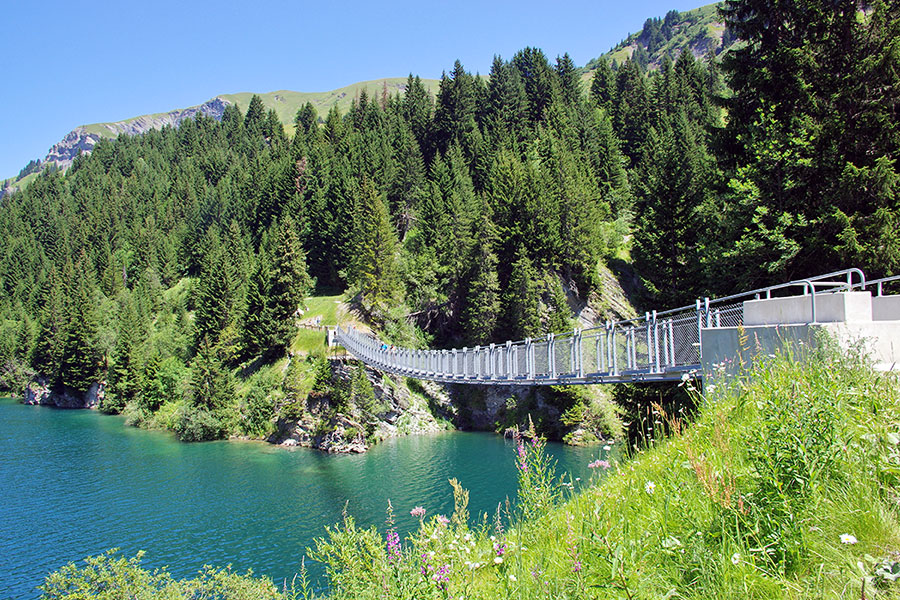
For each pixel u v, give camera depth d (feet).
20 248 396.37
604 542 11.11
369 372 155.74
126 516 90.12
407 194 259.39
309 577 63.26
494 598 12.64
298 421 152.35
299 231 253.03
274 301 195.21
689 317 33.04
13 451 141.90
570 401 131.54
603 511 13.71
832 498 11.03
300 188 285.64
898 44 51.26
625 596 10.57
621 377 40.52
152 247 340.59
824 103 57.31
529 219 181.06
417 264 204.54
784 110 60.49
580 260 180.04
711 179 74.28
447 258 199.82
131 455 137.08
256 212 300.61
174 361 202.49
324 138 340.39
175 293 308.60
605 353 44.96
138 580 52.29
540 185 185.37
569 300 177.68
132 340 226.99
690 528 11.89
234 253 256.52
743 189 56.65
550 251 177.47
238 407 167.12
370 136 299.99
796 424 11.91
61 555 75.77
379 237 201.05
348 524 22.34
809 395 12.47
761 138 58.59
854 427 12.50
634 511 14.46
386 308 196.95
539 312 162.09
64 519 89.20
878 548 9.51
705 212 83.97
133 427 179.83
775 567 10.12
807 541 10.33
